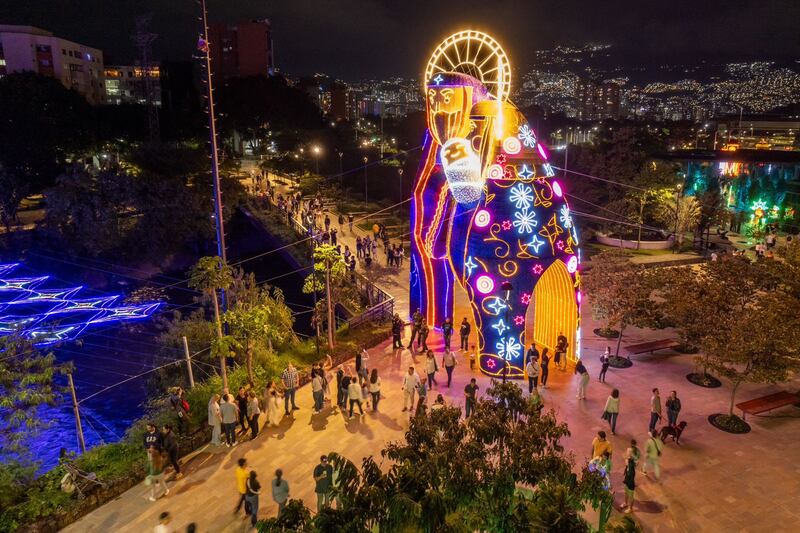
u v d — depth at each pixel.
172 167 49.88
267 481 13.76
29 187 52.50
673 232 40.84
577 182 46.06
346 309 27.09
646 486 13.38
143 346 31.80
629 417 16.56
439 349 21.97
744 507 12.59
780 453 14.73
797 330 16.42
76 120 63.81
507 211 19.06
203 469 14.30
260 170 76.12
